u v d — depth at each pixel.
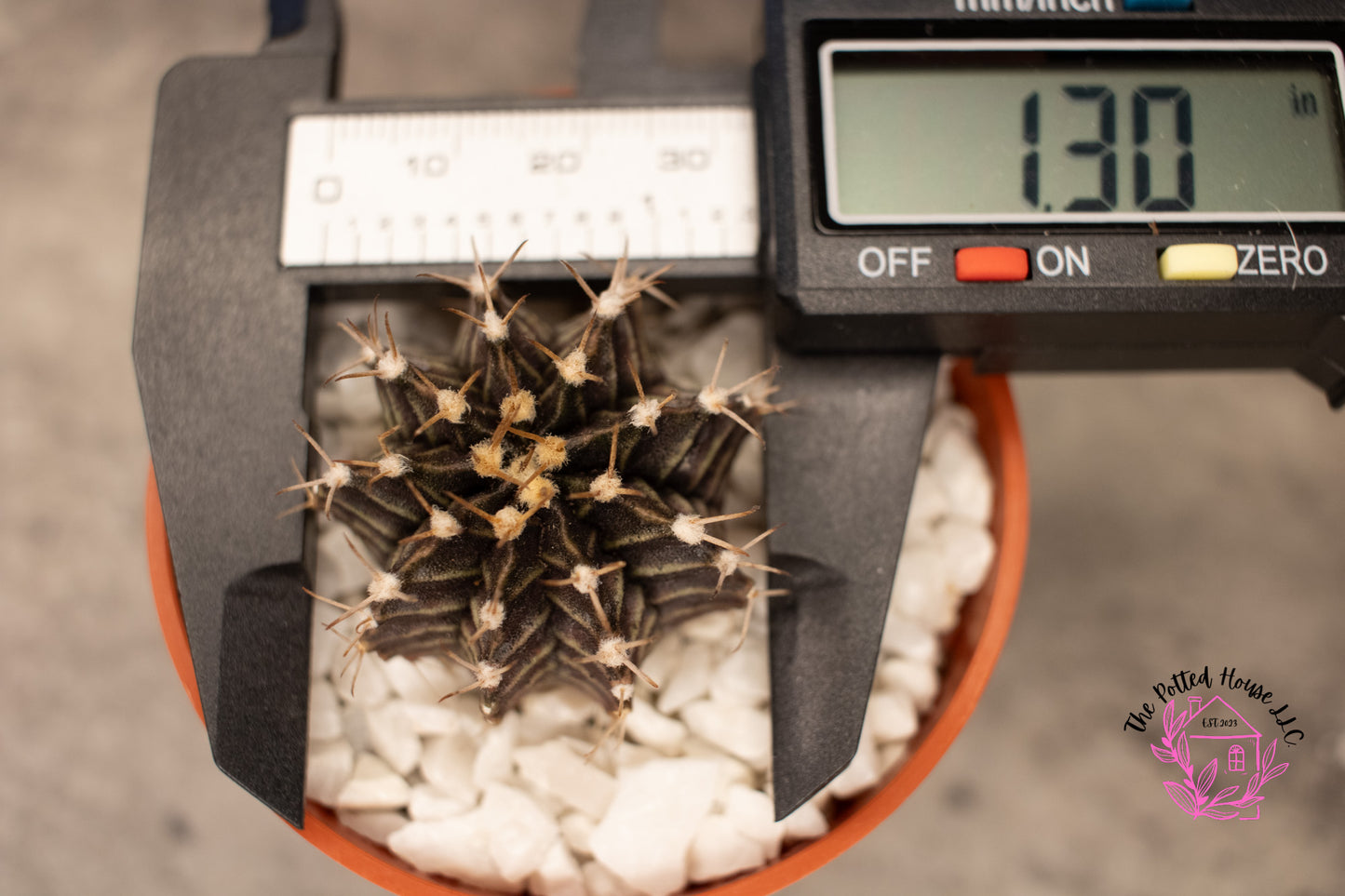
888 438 0.14
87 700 0.18
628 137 0.14
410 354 0.14
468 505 0.13
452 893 0.14
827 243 0.14
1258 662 0.18
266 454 0.14
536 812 0.14
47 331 0.18
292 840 0.18
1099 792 0.18
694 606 0.14
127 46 0.19
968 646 0.15
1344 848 0.17
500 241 0.14
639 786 0.14
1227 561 0.18
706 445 0.13
